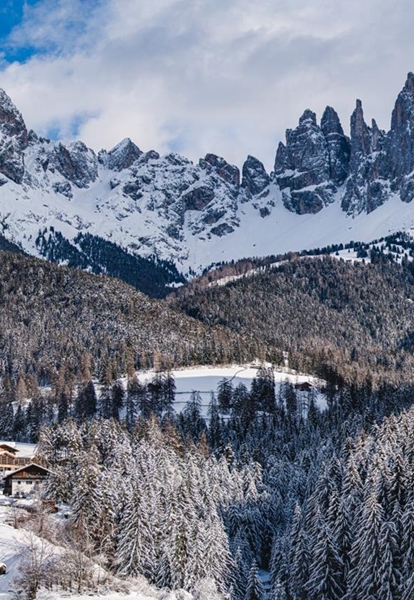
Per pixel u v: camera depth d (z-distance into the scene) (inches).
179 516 4394.7
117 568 4175.7
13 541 3922.2
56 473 5300.2
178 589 4040.4
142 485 4921.3
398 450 5108.3
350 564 4367.6
